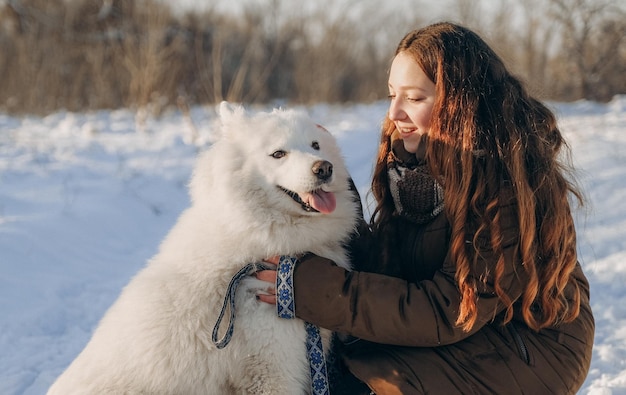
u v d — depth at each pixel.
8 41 16.59
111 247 6.84
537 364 2.74
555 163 2.88
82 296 5.49
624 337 4.69
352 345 3.11
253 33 20.50
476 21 15.12
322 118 15.80
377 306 2.73
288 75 20.66
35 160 9.78
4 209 7.07
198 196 3.28
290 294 2.85
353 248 3.46
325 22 20.52
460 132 2.77
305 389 3.11
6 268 5.54
